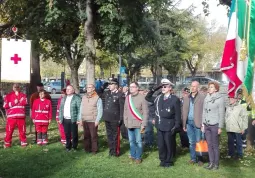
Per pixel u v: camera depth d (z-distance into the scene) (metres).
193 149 9.09
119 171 8.36
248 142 11.06
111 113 9.77
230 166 8.94
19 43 10.91
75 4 14.41
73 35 18.27
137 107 9.11
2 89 23.94
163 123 8.71
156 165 8.95
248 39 4.96
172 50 36.84
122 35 14.48
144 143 11.34
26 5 16.17
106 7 13.55
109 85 10.01
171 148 8.80
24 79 10.97
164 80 8.77
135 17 14.88
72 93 10.65
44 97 11.52
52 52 22.16
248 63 5.05
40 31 16.73
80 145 11.37
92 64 14.16
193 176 8.00
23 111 11.20
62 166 8.82
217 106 8.45
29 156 9.84
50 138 12.79
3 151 10.48
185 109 9.16
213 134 8.49
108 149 10.84
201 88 10.06
